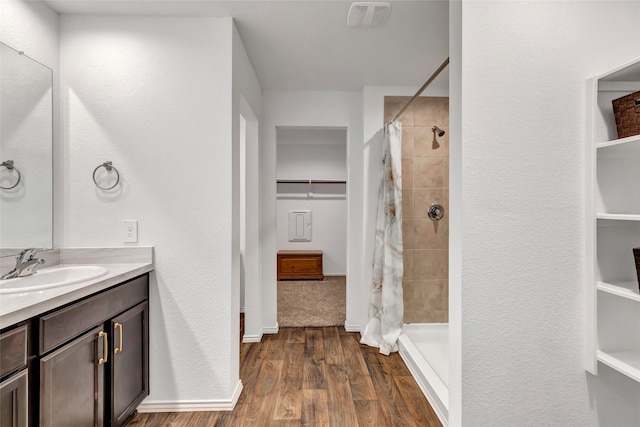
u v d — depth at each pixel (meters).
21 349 1.19
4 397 1.12
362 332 3.37
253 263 3.21
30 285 1.63
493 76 1.53
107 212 2.06
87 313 1.52
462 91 1.53
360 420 1.97
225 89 2.11
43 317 1.27
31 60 1.82
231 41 2.12
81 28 2.05
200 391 2.09
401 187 3.05
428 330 3.13
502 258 1.54
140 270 1.93
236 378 2.24
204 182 2.10
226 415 2.03
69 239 2.05
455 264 1.59
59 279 1.77
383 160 3.19
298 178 6.46
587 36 1.57
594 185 1.52
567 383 1.56
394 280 3.01
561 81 1.56
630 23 1.58
